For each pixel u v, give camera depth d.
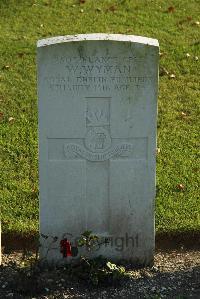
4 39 12.59
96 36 6.52
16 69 11.51
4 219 7.76
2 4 14.01
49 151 6.79
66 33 12.87
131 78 6.57
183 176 8.71
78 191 6.94
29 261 6.89
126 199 6.97
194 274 6.97
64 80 6.55
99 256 7.02
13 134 9.65
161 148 9.39
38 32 12.92
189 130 9.91
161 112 10.37
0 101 10.53
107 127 6.74
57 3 14.12
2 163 8.95
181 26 13.20
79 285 6.75
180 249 7.57
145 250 7.12
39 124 6.68
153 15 13.64
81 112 6.67
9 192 8.28
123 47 6.48
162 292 6.65
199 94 10.92
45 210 6.97
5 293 6.61
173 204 8.10
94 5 14.05
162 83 11.22
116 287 6.73
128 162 6.85
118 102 6.64
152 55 6.50
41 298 6.55
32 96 10.71
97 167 6.88
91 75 6.55
